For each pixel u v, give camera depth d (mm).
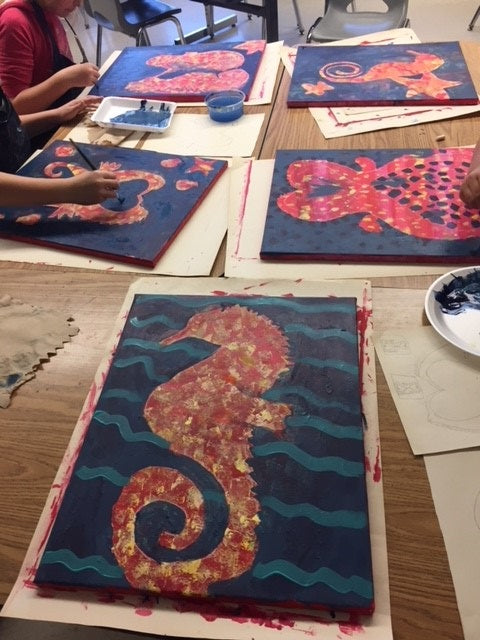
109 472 639
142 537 581
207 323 802
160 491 616
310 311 805
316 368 726
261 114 1330
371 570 541
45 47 1703
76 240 985
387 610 521
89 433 680
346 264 896
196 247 962
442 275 847
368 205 989
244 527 578
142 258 930
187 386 720
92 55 3652
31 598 562
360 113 1281
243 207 1039
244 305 826
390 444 647
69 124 1390
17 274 945
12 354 797
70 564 568
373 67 1435
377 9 3629
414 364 726
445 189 1008
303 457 632
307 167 1105
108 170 1159
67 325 837
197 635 523
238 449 646
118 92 1470
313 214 984
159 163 1169
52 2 1688
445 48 1476
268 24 2453
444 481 608
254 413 681
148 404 705
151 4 2873
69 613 548
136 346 780
